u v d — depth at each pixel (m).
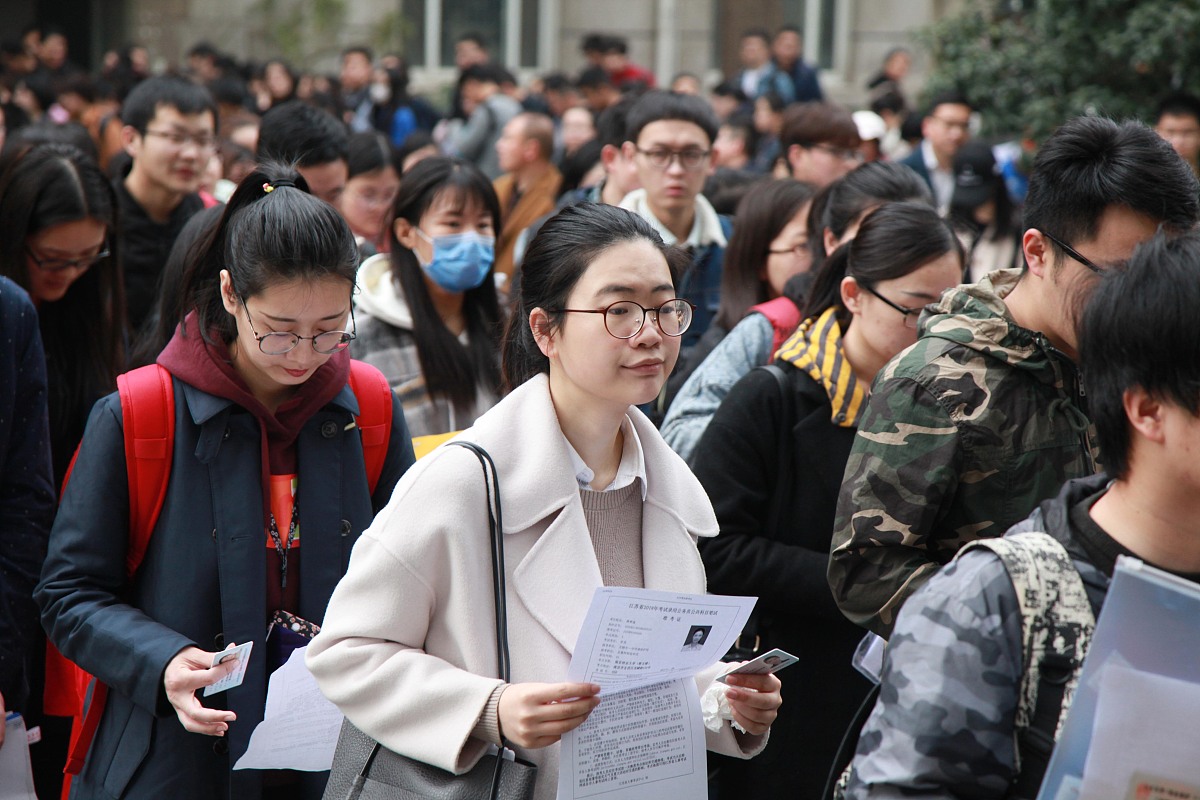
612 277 3.23
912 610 2.60
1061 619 2.47
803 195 6.45
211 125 7.80
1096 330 2.53
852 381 4.81
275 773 4.13
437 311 6.21
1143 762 2.34
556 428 3.39
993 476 3.69
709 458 4.87
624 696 3.20
